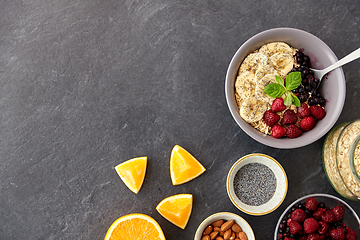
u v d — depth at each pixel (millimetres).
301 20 681
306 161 679
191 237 682
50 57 691
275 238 656
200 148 685
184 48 685
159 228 656
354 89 677
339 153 637
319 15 680
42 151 691
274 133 626
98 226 686
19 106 692
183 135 686
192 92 686
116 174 687
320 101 630
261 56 637
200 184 683
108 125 689
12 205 690
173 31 686
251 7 682
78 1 689
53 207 688
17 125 692
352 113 677
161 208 671
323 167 675
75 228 687
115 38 689
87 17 689
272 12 682
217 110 684
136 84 688
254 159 659
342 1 680
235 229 657
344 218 656
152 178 685
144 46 687
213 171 682
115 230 658
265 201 670
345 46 679
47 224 688
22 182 691
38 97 692
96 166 688
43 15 691
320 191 679
